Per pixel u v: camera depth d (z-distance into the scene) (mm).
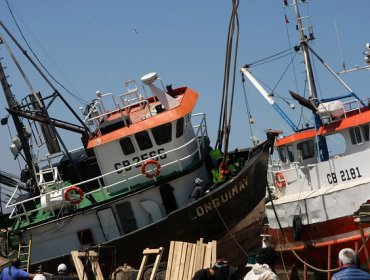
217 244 26797
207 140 30328
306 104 30297
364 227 27094
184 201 27078
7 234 27594
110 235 26938
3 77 29906
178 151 27312
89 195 27625
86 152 30453
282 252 30797
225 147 27453
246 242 27531
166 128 27203
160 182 26844
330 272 27656
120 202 26984
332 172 29234
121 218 27078
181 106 27719
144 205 26844
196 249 21109
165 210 27000
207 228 26359
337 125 29578
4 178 32094
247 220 27281
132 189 27031
